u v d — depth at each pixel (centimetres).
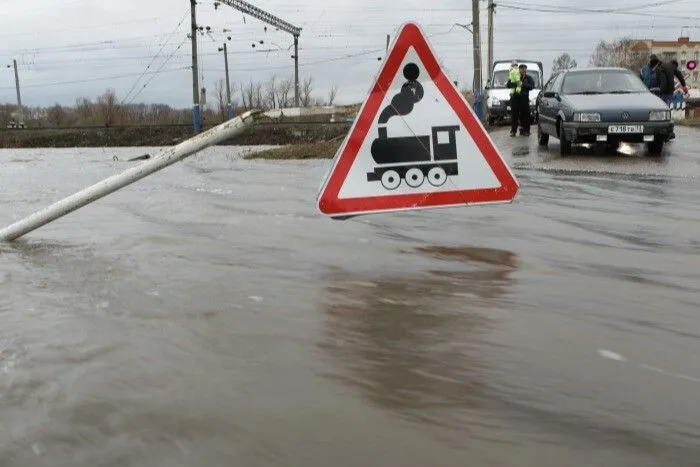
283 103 6131
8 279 305
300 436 154
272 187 691
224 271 313
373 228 420
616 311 245
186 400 173
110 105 5938
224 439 153
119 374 190
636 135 927
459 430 156
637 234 398
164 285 289
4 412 168
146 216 495
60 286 290
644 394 174
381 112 349
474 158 354
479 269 311
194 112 3716
